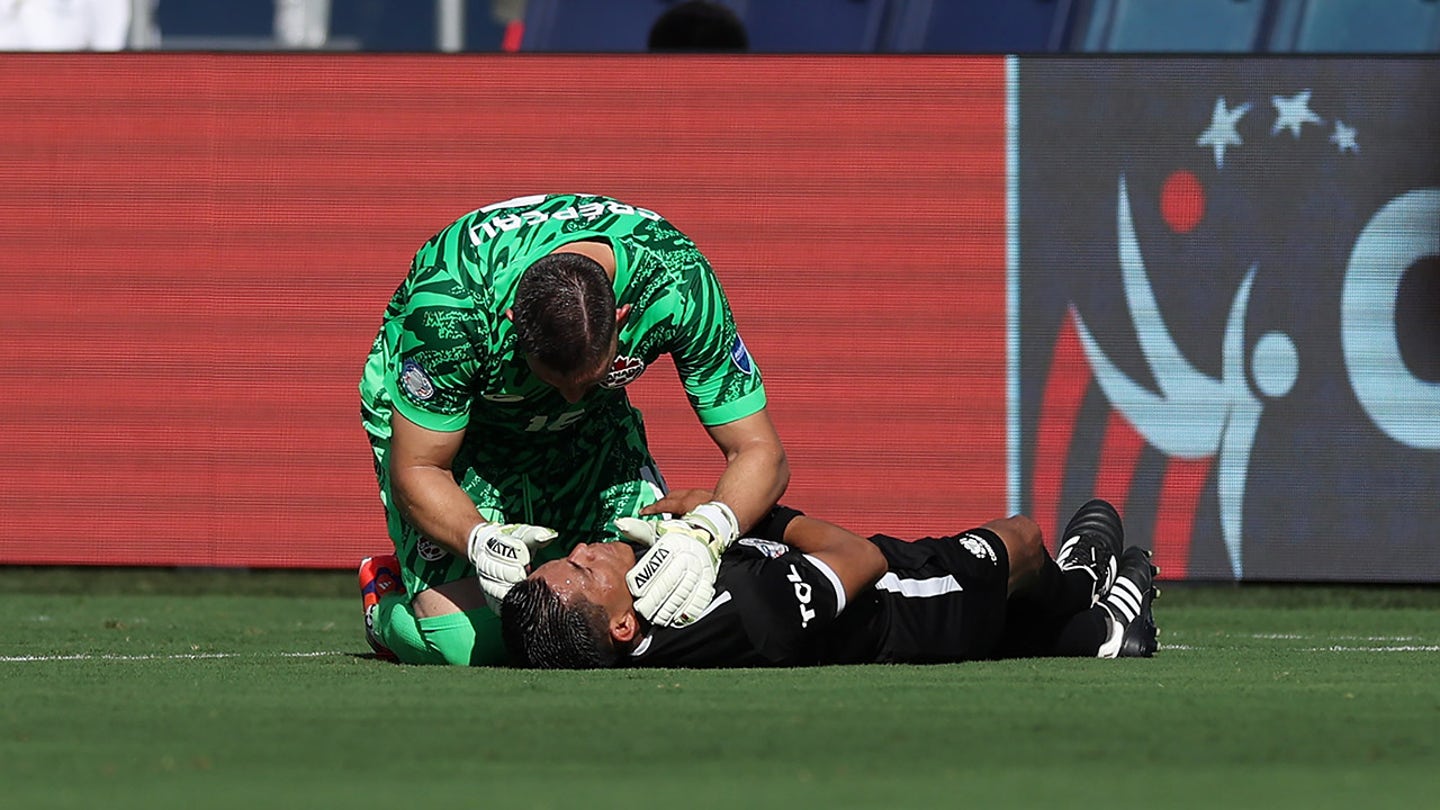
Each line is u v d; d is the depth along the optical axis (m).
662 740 7.84
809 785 6.64
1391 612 21.02
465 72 21.50
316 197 21.56
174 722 8.52
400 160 21.50
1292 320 21.06
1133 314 21.17
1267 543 21.05
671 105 21.44
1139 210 21.19
